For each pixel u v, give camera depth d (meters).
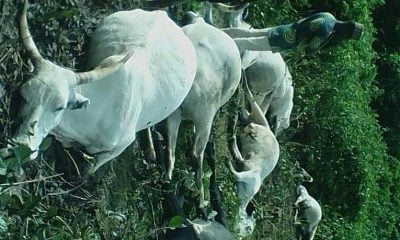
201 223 9.13
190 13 9.12
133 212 8.73
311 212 13.79
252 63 10.41
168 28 7.55
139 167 8.86
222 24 10.80
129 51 7.11
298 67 14.43
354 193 15.30
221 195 10.81
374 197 16.98
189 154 9.39
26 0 6.42
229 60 8.73
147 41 7.25
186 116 8.73
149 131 8.83
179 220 8.16
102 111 6.80
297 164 14.23
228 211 10.90
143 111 7.30
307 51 9.72
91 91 6.69
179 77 7.50
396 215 18.23
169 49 7.44
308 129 14.73
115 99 6.80
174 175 9.23
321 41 9.47
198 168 9.27
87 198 7.84
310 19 9.45
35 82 6.10
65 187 7.46
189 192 9.41
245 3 10.37
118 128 6.95
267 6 12.98
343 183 15.18
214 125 10.75
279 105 12.11
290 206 13.66
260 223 12.50
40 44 7.15
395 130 18.69
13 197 6.25
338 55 14.98
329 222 15.11
